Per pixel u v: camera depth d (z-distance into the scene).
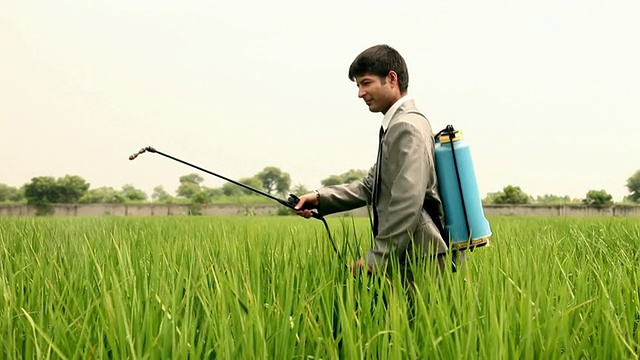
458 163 3.78
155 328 2.92
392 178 3.79
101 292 3.20
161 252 4.73
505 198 47.62
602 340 2.92
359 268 3.85
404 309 2.88
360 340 2.63
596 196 45.25
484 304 3.05
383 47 3.97
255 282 3.69
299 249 4.86
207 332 2.96
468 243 3.67
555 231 8.40
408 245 3.74
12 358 2.70
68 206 44.91
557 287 3.58
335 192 4.49
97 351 2.72
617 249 6.34
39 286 3.55
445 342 2.62
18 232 7.52
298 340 2.83
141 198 68.12
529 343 2.56
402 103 3.91
